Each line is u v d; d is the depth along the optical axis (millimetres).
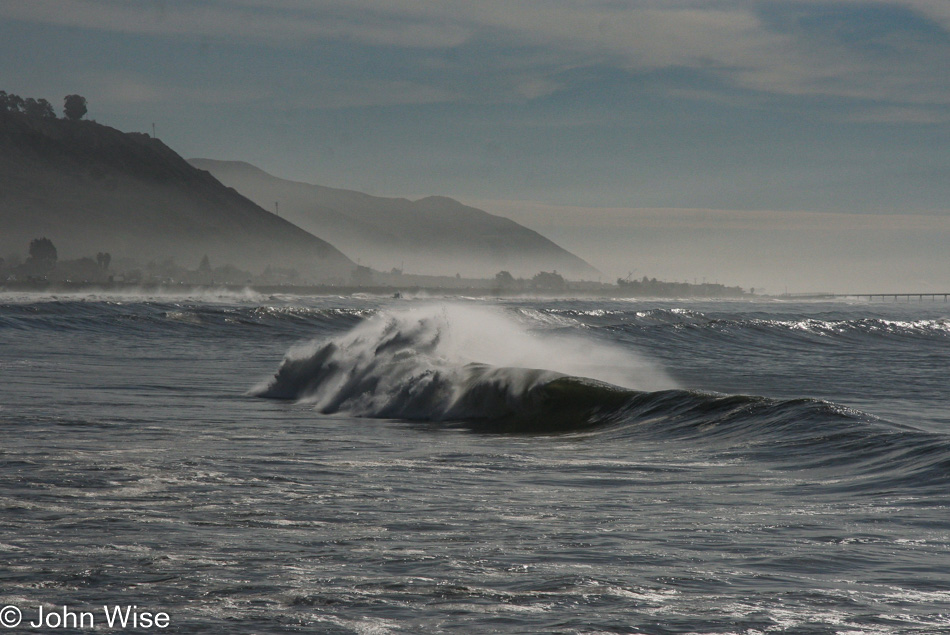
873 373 85750
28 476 28094
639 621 15336
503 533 21625
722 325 150250
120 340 115438
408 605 16109
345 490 27125
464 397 49750
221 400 55969
